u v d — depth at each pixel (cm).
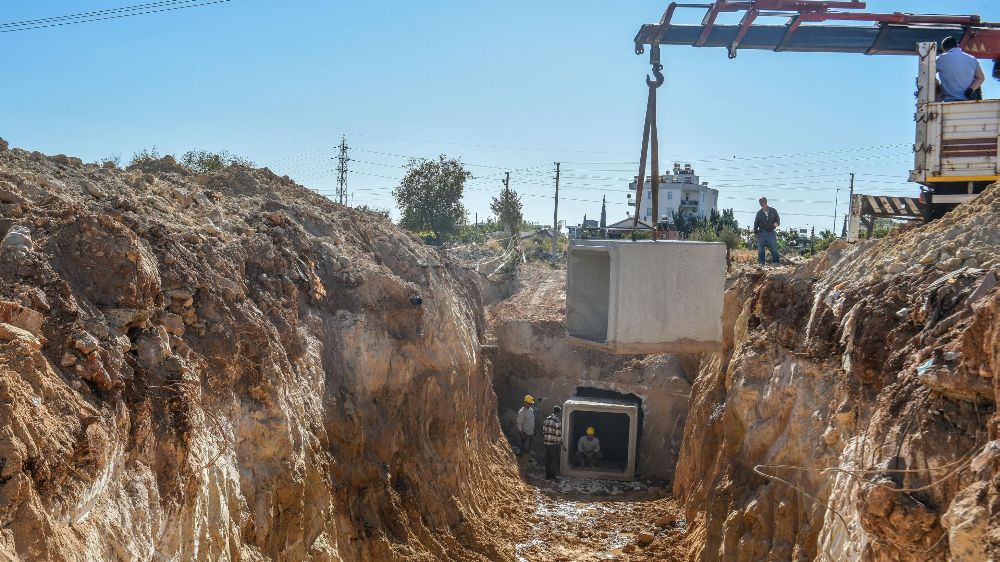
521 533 1741
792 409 1279
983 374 714
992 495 611
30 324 713
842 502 952
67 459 636
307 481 1074
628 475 2259
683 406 2308
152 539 723
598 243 1158
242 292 1106
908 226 1288
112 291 859
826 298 1299
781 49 1152
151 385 827
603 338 1217
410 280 1733
